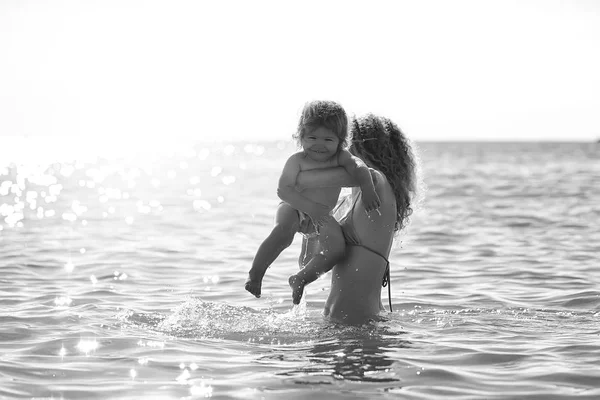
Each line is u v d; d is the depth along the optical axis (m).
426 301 7.07
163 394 4.08
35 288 7.66
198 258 10.12
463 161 63.94
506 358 4.82
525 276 8.66
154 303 6.91
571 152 110.25
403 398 4.02
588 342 5.25
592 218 15.97
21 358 4.77
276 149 125.44
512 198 22.03
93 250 10.73
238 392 4.09
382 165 5.86
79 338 5.28
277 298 7.29
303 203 5.28
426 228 14.18
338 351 4.94
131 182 29.45
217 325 5.70
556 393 4.12
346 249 5.71
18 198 20.08
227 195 23.11
